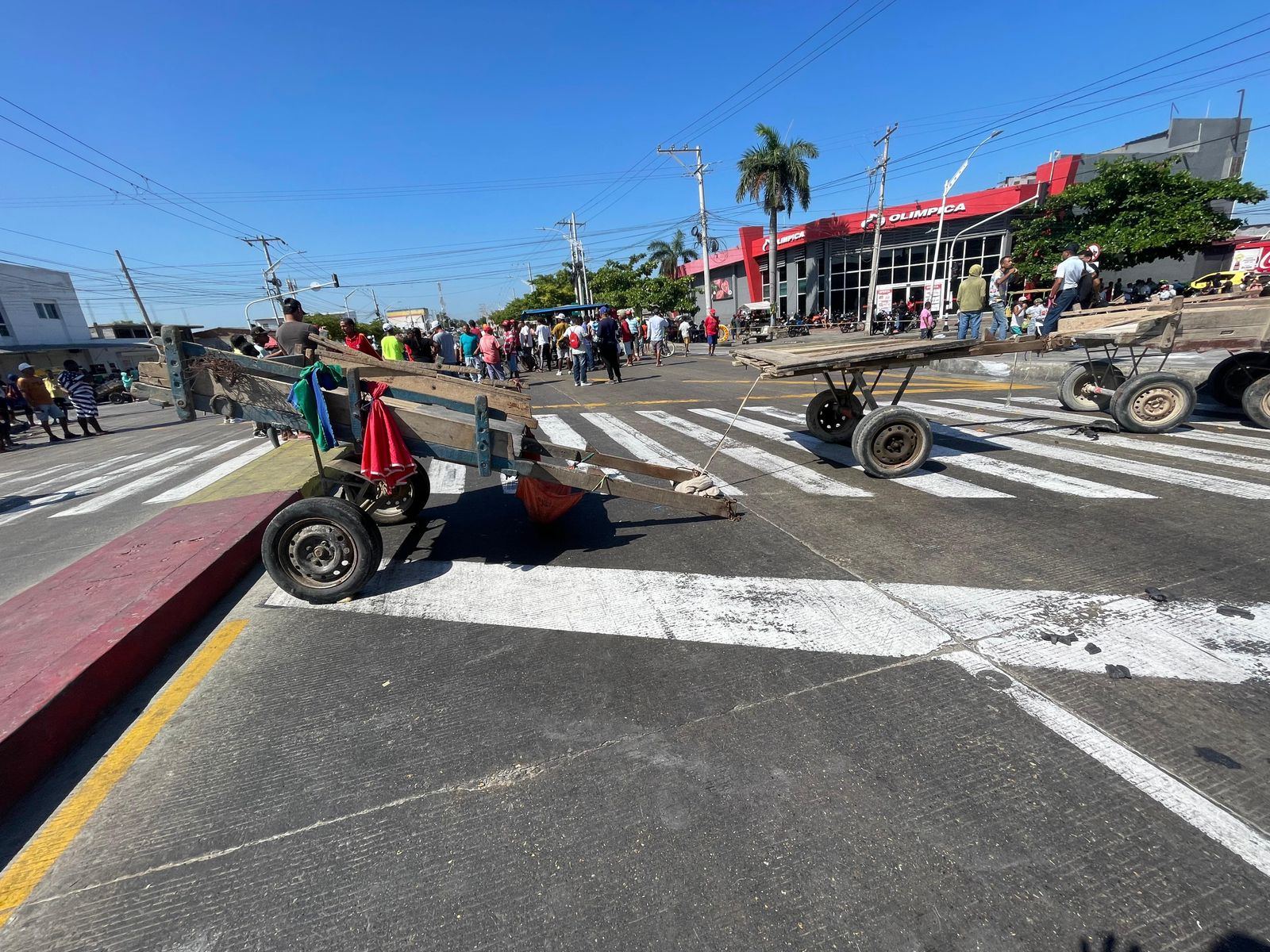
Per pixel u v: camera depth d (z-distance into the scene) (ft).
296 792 7.26
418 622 11.30
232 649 10.71
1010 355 47.06
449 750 7.80
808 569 12.59
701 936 5.28
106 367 130.82
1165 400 21.63
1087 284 27.63
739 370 58.34
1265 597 10.12
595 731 8.00
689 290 168.04
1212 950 4.92
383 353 40.42
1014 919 5.27
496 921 5.54
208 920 5.71
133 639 9.89
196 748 8.18
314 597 12.15
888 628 9.99
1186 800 6.34
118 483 26.94
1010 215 108.58
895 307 119.85
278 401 12.09
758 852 6.06
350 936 5.48
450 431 12.51
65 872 6.36
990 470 18.57
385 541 15.76
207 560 12.75
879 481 18.40
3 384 60.44
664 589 12.05
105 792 7.47
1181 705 7.73
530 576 13.14
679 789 6.91
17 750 7.50
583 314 101.55
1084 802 6.40
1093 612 10.02
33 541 18.85
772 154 103.81
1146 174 84.17
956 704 8.04
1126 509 14.52
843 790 6.75
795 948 5.14
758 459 22.17
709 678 8.98
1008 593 10.91
